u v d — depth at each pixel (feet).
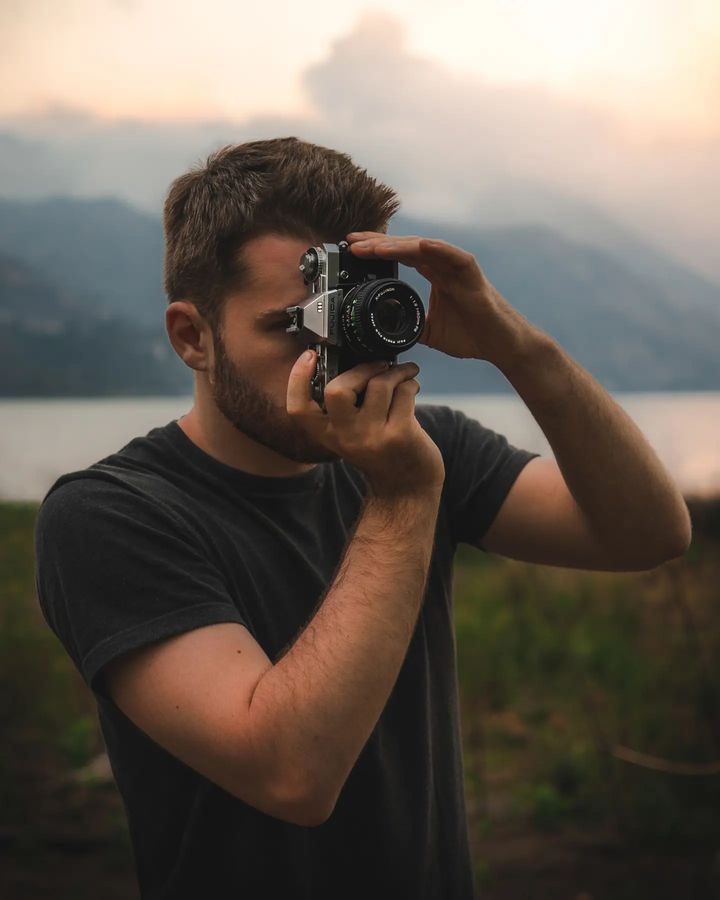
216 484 5.30
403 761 5.30
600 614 21.45
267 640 5.09
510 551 6.19
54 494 5.07
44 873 12.28
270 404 5.12
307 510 5.53
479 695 18.44
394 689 5.36
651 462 5.70
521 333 5.34
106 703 5.11
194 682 4.49
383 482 4.79
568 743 15.89
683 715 15.98
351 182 5.34
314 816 4.35
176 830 5.12
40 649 20.16
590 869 12.30
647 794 13.80
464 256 5.08
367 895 5.12
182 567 4.77
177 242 5.45
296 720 4.28
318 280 4.97
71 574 4.78
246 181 5.20
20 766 15.61
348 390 4.67
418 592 4.66
